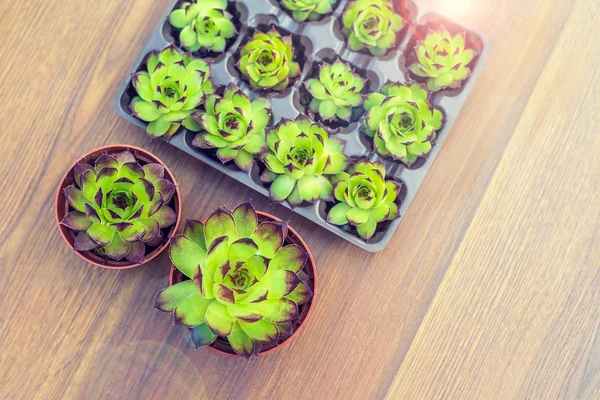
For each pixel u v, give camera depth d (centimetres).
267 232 46
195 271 44
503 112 56
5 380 53
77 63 54
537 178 56
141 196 48
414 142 52
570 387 56
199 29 52
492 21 56
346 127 54
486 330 55
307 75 55
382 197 51
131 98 53
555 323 56
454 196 55
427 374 55
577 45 56
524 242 56
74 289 54
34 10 54
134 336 54
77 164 48
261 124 51
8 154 54
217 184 55
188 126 51
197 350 54
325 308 55
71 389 53
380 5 52
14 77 54
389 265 55
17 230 54
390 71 55
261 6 54
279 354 54
